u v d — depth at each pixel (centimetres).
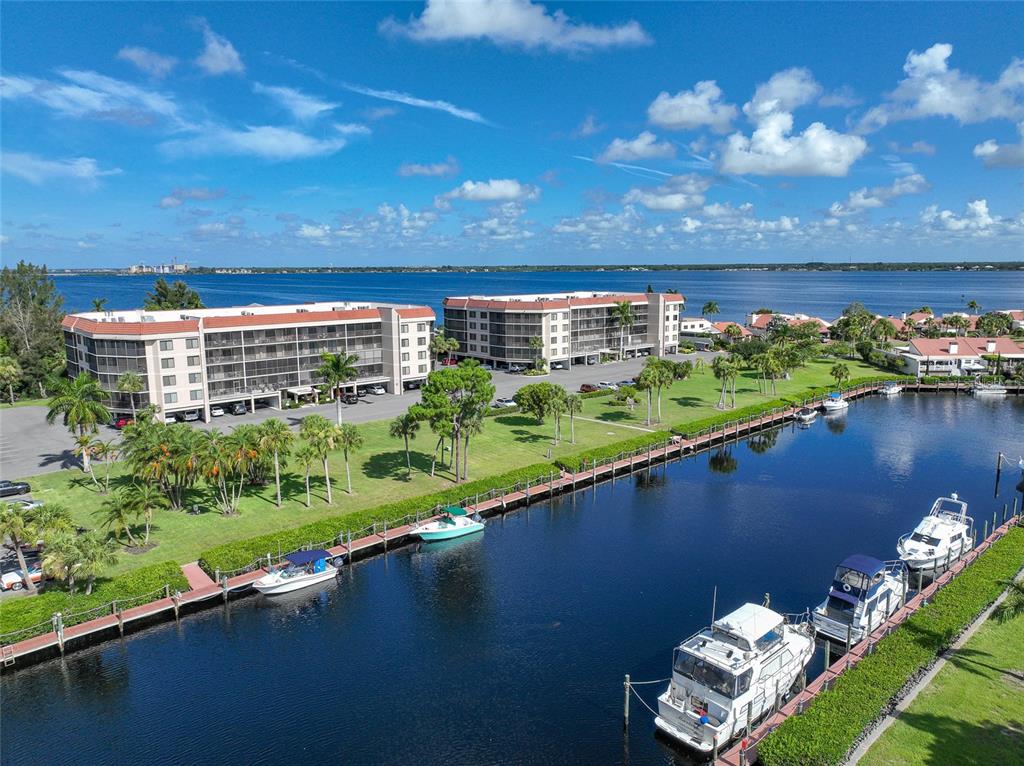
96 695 4603
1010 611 4381
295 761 3991
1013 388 15150
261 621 5531
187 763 3984
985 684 4234
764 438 11444
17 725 4316
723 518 7744
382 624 5478
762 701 4262
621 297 17712
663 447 10062
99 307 16112
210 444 7044
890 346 19450
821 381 15612
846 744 3594
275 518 7062
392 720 4338
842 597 5184
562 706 4466
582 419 11619
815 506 8119
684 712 4066
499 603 5803
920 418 12825
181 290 19650
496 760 3991
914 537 6481
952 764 3525
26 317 15012
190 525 6856
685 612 5622
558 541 7112
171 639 5266
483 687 4666
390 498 7675
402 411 11550
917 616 4981
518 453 9531
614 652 5066
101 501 7325
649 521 7669
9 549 6281
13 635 4884
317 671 4859
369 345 12812
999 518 7638
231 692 4631
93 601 5284
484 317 16275
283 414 11294
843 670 4553
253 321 11256
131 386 9788
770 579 6188
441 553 6819
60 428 10381
